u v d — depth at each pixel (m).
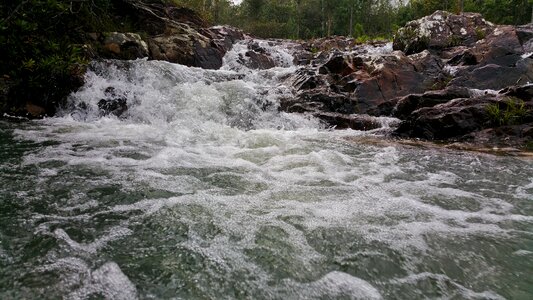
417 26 12.95
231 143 5.66
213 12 31.62
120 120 7.16
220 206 3.11
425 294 2.03
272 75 10.98
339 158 4.88
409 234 2.71
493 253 2.48
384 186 3.81
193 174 3.96
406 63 9.34
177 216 2.87
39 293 1.89
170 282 2.05
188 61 11.24
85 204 3.01
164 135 5.93
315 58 13.59
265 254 2.37
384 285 2.10
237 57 12.64
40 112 6.99
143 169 4.04
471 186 3.87
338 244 2.54
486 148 5.70
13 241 2.37
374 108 8.22
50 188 3.30
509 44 10.26
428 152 5.41
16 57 6.87
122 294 1.93
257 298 1.95
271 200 3.31
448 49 11.80
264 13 45.16
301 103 8.34
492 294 2.04
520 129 6.08
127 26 11.07
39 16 7.53
